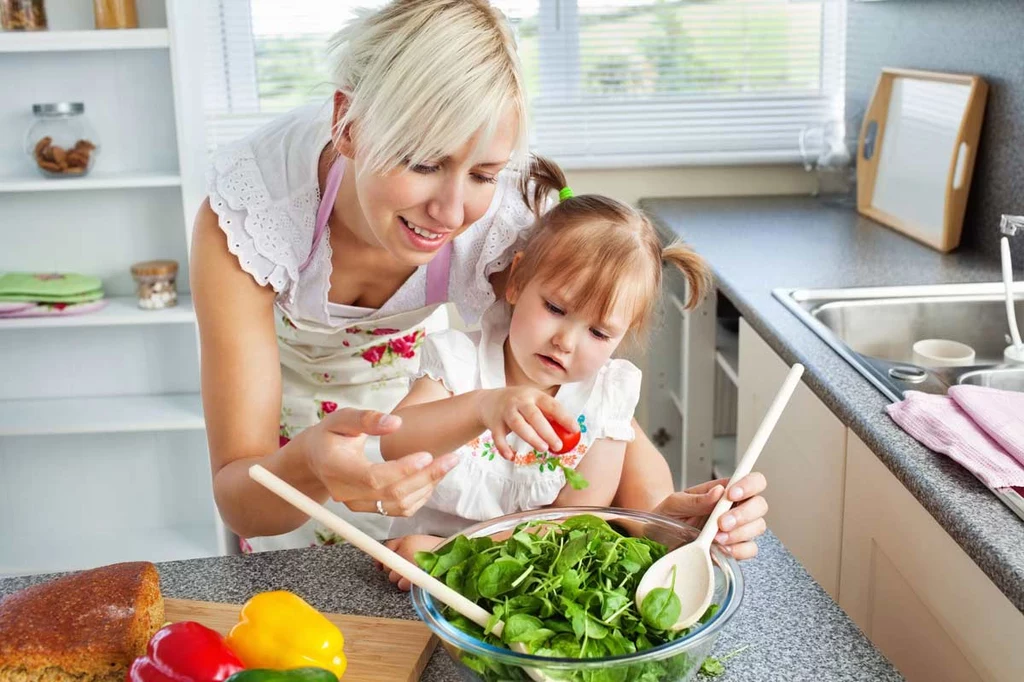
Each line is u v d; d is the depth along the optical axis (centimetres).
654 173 324
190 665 86
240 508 123
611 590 92
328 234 145
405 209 112
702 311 275
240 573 118
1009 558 109
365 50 111
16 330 290
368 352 174
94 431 275
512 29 113
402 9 109
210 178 140
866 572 156
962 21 241
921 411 144
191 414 281
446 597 89
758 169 325
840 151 303
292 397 179
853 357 172
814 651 99
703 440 286
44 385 295
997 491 123
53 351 293
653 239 142
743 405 224
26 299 266
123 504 306
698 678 95
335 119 120
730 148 328
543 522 105
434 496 143
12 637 96
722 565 96
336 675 93
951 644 128
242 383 134
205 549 294
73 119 265
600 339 136
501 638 87
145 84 277
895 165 270
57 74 275
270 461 115
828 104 327
